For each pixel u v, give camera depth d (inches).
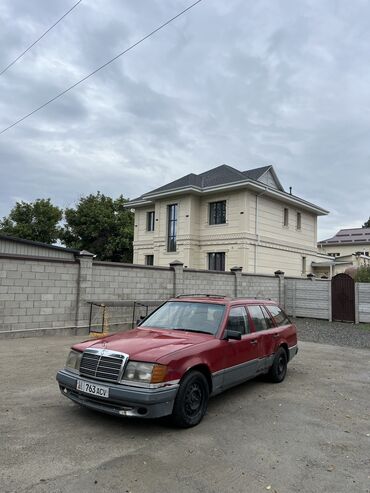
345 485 136.7
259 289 786.8
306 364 353.4
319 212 1244.5
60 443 161.3
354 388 272.1
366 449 168.6
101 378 178.2
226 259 995.9
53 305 446.0
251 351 242.8
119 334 220.2
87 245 1513.3
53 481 131.0
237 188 974.4
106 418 191.5
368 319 719.7
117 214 1551.4
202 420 195.5
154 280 577.3
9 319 407.2
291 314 834.8
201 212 1064.2
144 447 160.7
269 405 225.3
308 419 203.8
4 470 137.3
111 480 133.1
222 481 135.8
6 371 277.0
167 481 134.1
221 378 209.3
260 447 165.8
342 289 758.5
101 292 502.0
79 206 1544.0
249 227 975.0
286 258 1106.7
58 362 307.4
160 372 171.6
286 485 135.0
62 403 211.2
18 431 172.2
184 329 228.2
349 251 1967.3
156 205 1129.4
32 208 1502.2
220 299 254.2
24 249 576.7
